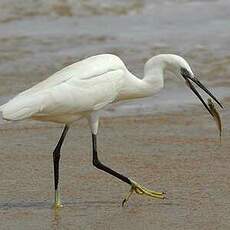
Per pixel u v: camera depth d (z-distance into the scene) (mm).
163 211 11742
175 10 27156
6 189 12766
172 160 14195
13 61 21344
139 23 25766
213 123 16547
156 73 12516
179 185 12906
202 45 22875
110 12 27031
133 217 11500
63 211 11766
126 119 16922
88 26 25391
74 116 12062
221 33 24156
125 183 13039
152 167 13844
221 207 11859
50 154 14602
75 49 22703
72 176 13398
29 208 11914
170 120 16812
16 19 26031
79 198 12375
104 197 12422
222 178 13195
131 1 28203
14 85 19188
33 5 27516
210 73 20219
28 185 12953
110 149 14914
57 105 11656
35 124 16562
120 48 22734
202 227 11047
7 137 15648
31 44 23094
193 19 26031
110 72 12109
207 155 14469
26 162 14117
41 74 20188
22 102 11453
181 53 22141
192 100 18141
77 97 11789
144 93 12586
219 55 21734
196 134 15820
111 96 12141
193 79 12469
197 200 12188
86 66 12039
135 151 14781
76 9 27156
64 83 11766
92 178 13305
